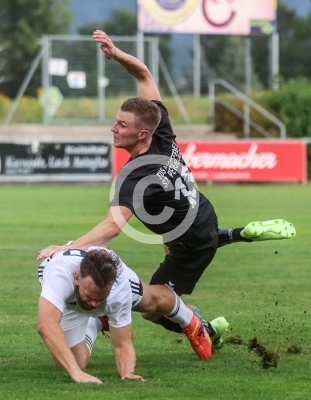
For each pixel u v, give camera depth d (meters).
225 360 18.48
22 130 85.94
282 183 80.94
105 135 86.50
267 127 90.44
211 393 15.29
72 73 94.00
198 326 18.31
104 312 16.28
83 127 86.81
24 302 25.36
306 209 55.06
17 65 129.38
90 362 18.33
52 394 15.02
